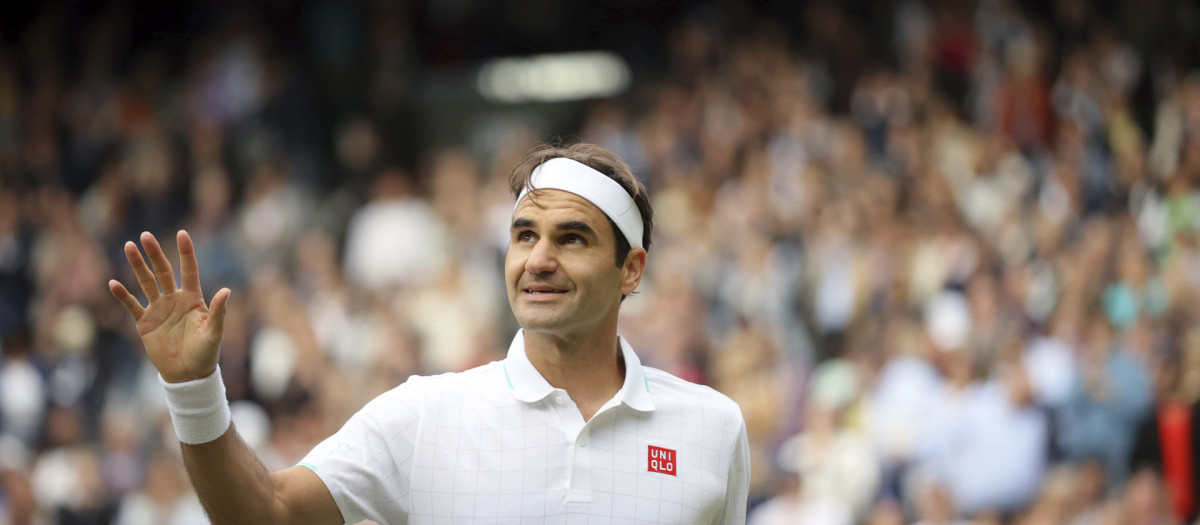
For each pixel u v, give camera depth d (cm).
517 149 3231
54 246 3378
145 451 2762
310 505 706
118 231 3400
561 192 748
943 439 2217
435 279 2928
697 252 2744
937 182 2650
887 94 2931
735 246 2736
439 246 3072
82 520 2705
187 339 669
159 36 3847
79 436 2934
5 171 3581
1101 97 2811
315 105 3622
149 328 672
